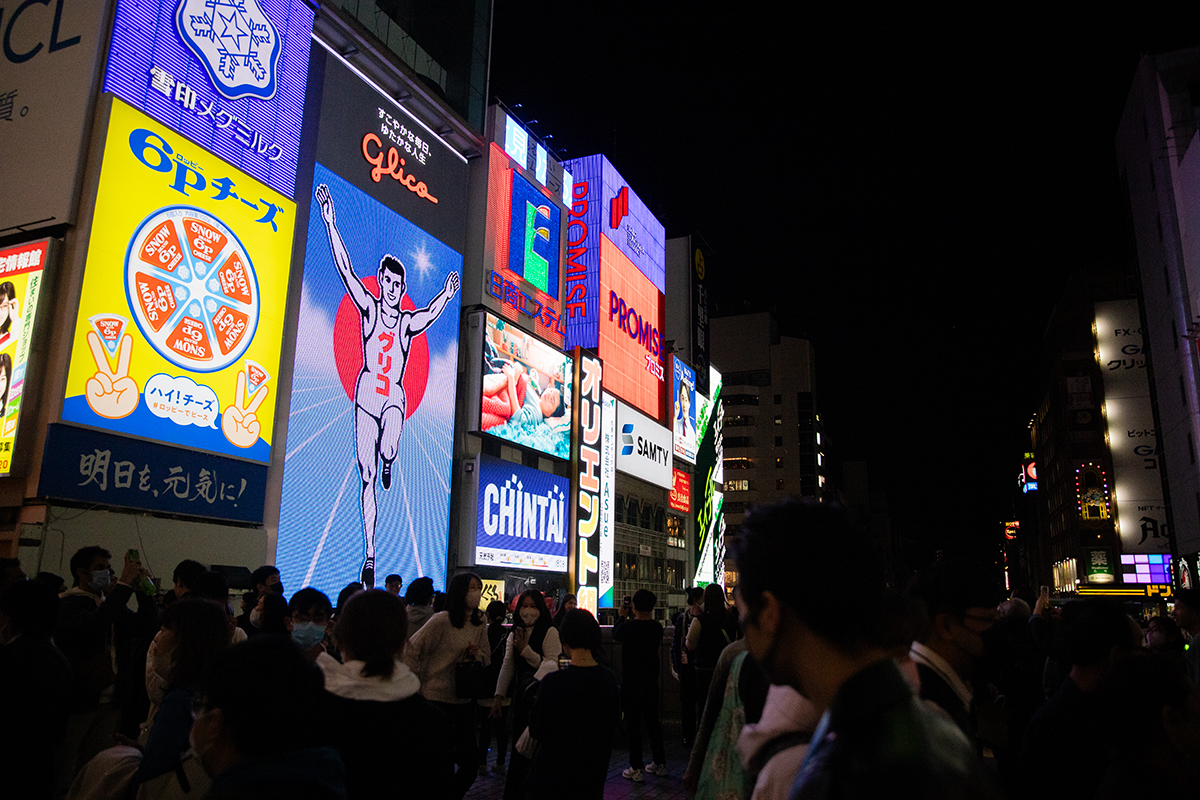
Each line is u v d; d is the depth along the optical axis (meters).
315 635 6.81
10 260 17.19
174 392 18.50
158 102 18.81
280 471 21.34
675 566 50.44
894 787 1.16
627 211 45.91
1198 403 37.22
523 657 7.86
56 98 17.95
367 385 24.73
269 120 21.89
